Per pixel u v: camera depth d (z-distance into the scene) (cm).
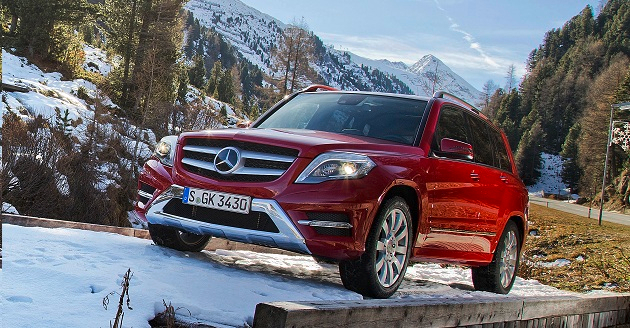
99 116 2723
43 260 358
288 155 426
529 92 17688
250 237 423
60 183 1853
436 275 801
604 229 5116
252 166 432
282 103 587
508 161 645
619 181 9494
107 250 434
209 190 436
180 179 454
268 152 431
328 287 441
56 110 2706
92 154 2275
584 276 1878
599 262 2198
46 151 1842
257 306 236
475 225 542
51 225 537
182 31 4662
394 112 526
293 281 444
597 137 10419
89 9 4334
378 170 425
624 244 3753
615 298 582
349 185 412
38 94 2869
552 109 16162
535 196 12688
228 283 383
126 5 4309
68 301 287
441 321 331
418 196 458
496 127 647
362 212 411
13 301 278
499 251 613
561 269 2167
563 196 12006
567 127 15912
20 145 1752
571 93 16125
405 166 450
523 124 16338
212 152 448
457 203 507
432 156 489
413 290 550
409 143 489
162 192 463
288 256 686
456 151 491
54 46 4231
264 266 538
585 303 524
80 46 4784
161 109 3509
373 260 427
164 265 409
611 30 18138
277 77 6297
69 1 4212
